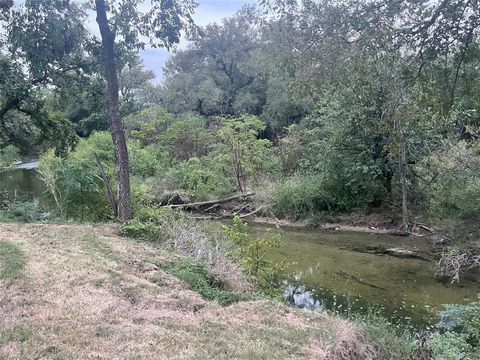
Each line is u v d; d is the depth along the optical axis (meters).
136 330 5.14
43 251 8.12
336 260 12.56
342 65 5.09
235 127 23.56
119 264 7.83
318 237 15.66
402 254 13.14
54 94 16.72
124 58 13.20
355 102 6.09
